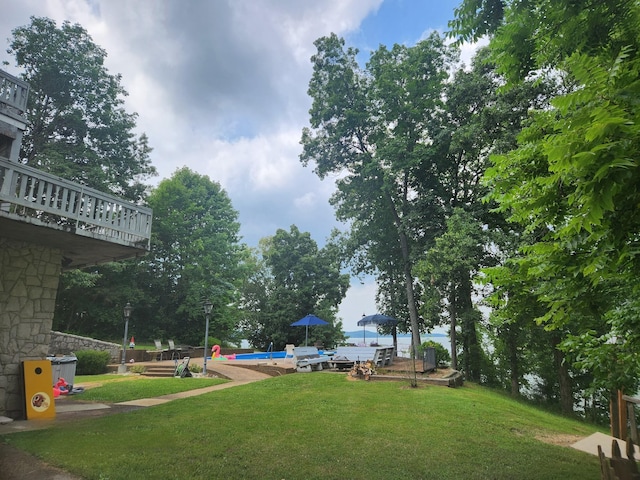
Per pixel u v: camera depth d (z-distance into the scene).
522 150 3.78
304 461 5.69
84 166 25.86
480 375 21.33
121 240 9.83
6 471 4.98
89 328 29.33
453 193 21.33
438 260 17.53
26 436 6.63
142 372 17.88
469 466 5.80
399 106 20.45
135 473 4.96
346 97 22.33
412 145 20.31
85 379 15.84
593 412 18.31
